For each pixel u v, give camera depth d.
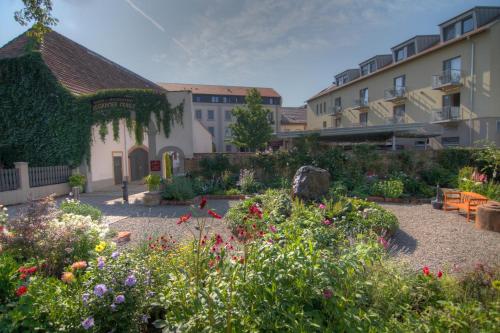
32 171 11.73
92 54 20.48
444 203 9.16
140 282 2.65
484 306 2.72
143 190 15.09
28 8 6.62
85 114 14.02
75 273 2.95
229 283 2.45
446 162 14.24
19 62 13.68
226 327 2.21
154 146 15.30
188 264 3.11
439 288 3.15
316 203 7.85
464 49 21.28
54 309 2.34
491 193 9.52
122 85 20.48
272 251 2.61
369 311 2.52
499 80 19.55
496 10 20.81
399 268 3.43
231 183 13.53
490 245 5.77
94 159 15.08
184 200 10.78
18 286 2.53
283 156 14.75
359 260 2.84
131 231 7.02
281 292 2.41
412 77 26.47
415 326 2.49
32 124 13.83
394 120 28.83
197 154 17.45
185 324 2.22
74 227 4.04
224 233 6.57
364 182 12.34
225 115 56.84
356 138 24.11
